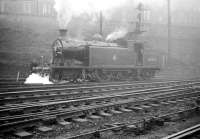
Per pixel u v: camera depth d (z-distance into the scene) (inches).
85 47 692.1
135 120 289.0
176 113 314.3
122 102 348.5
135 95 417.4
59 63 655.1
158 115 306.5
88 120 273.7
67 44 663.8
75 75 664.4
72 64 670.5
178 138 203.5
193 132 221.1
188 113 329.7
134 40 812.0
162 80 796.0
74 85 550.0
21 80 674.8
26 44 942.4
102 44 733.9
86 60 688.4
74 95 407.8
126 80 776.3
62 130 242.4
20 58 915.4
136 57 816.9
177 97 437.7
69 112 274.7
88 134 224.5
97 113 300.8
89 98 358.9
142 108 339.9
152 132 247.4
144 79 818.2
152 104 372.2
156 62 872.3
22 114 276.5
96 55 694.5
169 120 291.6
